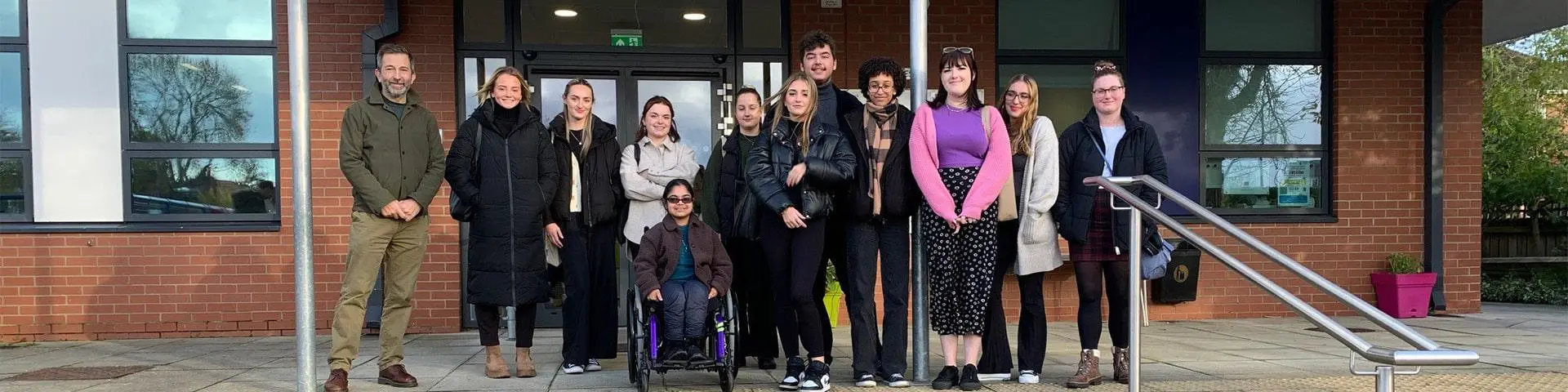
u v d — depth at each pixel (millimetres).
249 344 7078
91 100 7516
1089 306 4906
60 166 7480
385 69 4828
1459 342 6977
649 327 4629
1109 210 4895
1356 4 8648
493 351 5375
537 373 5520
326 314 7566
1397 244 8727
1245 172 8727
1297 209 8773
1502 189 12969
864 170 4688
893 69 4730
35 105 7465
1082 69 8602
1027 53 8469
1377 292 8672
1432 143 8641
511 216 5184
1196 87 8641
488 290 5180
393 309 5059
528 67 7863
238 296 7570
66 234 7438
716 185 5625
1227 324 8164
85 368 5879
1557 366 5758
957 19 8258
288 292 7609
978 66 8273
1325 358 6113
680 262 4875
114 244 7477
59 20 7488
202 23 7625
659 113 5418
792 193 4676
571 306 5465
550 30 7898
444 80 7633
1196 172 8641
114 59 7523
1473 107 8773
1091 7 8586
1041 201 4789
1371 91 8672
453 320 7727
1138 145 4871
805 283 4691
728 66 8055
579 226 5453
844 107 4809
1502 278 12367
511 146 5211
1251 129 8742
